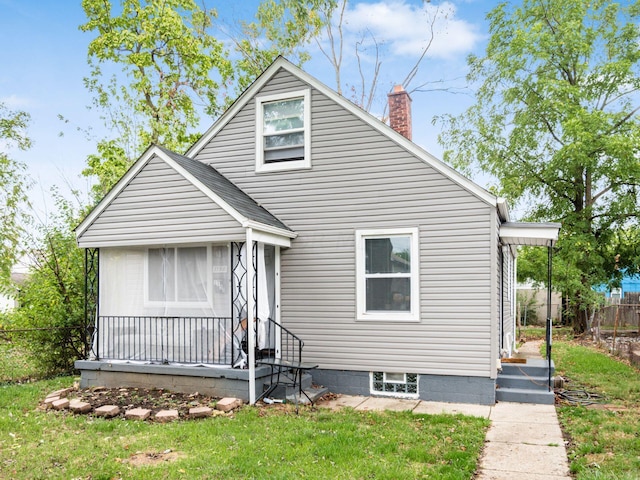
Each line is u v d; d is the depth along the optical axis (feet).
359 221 32.45
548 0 67.46
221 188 31.81
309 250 33.60
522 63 66.90
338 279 32.81
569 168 63.87
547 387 30.71
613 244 69.62
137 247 33.37
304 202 33.91
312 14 73.87
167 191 30.83
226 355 30.48
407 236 31.50
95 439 22.15
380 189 31.99
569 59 65.46
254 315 30.40
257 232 29.60
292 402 28.89
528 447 21.08
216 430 23.00
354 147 32.73
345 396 31.76
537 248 71.72
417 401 30.27
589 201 67.05
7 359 41.55
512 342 48.32
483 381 29.35
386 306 31.81
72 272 42.47
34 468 18.70
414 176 31.19
